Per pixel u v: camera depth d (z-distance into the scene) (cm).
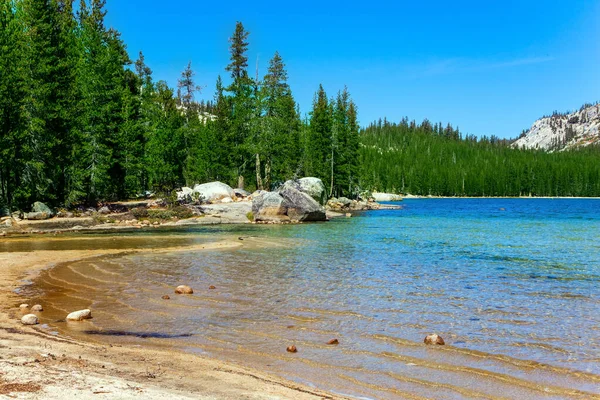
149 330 1042
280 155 6975
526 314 1217
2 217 3819
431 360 866
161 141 5609
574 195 16762
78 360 777
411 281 1669
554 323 1131
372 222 4731
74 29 5353
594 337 1016
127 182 5169
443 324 1118
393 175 16850
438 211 7306
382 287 1557
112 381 671
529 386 745
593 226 4341
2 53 3888
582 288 1560
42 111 4175
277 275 1769
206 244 2767
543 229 4028
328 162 7994
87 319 1132
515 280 1700
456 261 2158
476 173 17212
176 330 1046
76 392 611
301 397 658
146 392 632
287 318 1162
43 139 4219
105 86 4841
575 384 755
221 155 6975
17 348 834
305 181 6216
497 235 3456
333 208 7344
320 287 1550
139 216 4322
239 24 7038
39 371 696
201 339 980
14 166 4003
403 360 864
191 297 1391
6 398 570
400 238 3191
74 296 1397
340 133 8131
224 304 1305
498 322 1138
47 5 4516
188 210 4616
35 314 1173
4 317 1135
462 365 841
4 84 3828
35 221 3800
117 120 5075
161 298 1374
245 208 4878
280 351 908
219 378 726
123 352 859
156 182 5531
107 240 2970
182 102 8500
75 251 2409
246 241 2939
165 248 2575
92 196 4712
